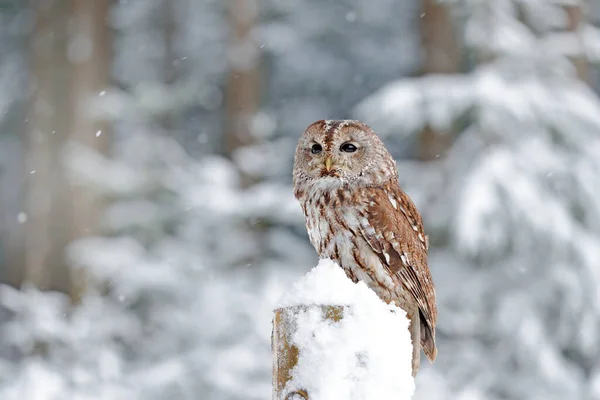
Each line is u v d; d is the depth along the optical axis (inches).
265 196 744.3
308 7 1085.8
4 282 1032.8
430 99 668.1
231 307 658.8
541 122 700.7
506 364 700.7
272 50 1059.3
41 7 792.9
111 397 611.5
